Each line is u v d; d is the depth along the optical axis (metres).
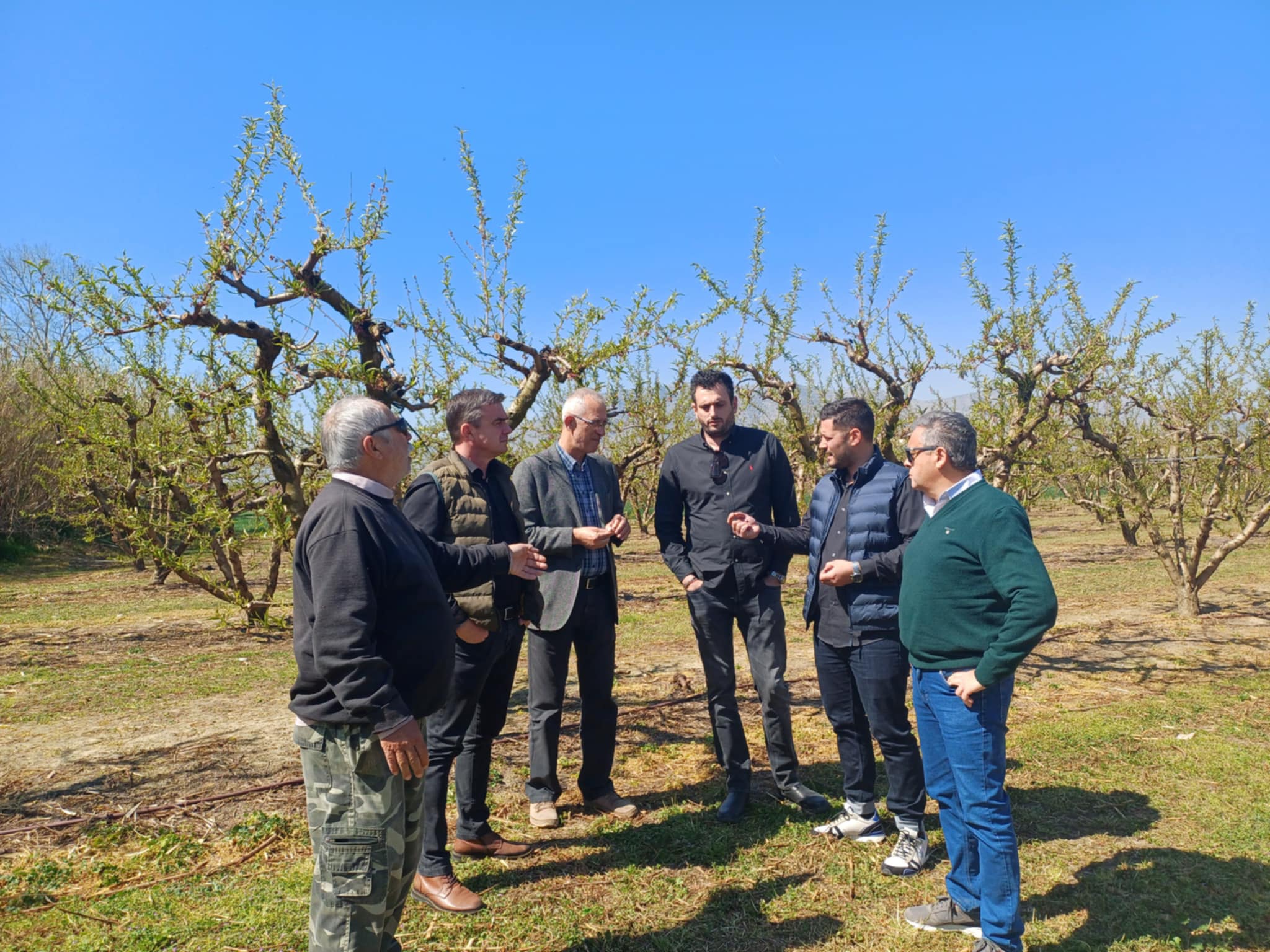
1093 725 4.58
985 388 7.98
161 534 7.47
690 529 3.59
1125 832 3.27
